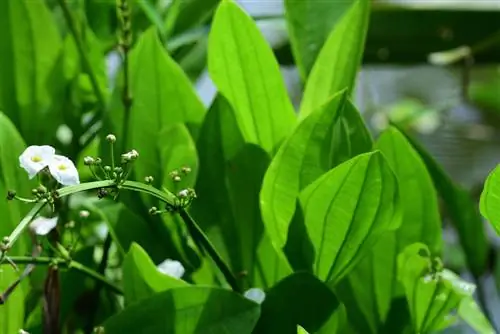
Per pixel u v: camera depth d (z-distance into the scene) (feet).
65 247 4.60
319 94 4.69
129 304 4.13
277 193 4.30
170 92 4.66
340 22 4.67
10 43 4.94
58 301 4.25
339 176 4.14
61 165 3.95
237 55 4.58
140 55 4.67
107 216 4.50
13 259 4.14
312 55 4.96
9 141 4.45
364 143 4.41
